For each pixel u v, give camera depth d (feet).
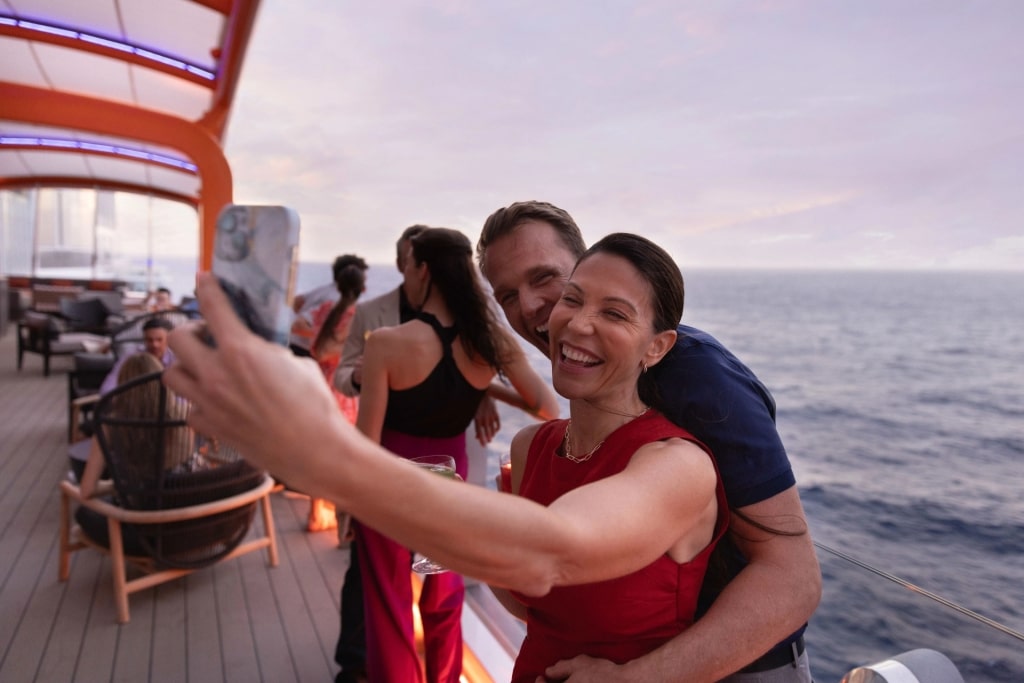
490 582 1.90
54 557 12.66
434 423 7.01
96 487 10.77
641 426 3.05
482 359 6.92
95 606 10.99
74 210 49.75
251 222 1.44
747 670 3.44
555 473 3.34
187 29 18.06
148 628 10.42
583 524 2.11
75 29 18.74
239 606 11.13
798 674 3.52
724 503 3.01
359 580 8.68
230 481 10.75
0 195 49.44
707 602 3.46
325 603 11.28
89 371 20.35
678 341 3.49
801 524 3.21
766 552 3.19
